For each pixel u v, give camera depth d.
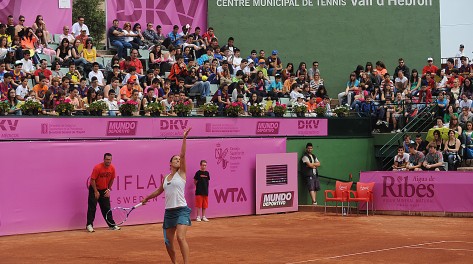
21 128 21.84
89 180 22.34
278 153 27.11
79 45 29.44
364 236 19.59
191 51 31.86
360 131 30.53
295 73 36.00
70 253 17.02
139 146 23.55
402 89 32.38
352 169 30.22
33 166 21.28
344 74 36.69
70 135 22.86
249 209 26.31
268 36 36.09
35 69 26.97
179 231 13.55
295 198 27.41
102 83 27.91
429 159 26.30
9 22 28.52
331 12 36.62
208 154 25.20
